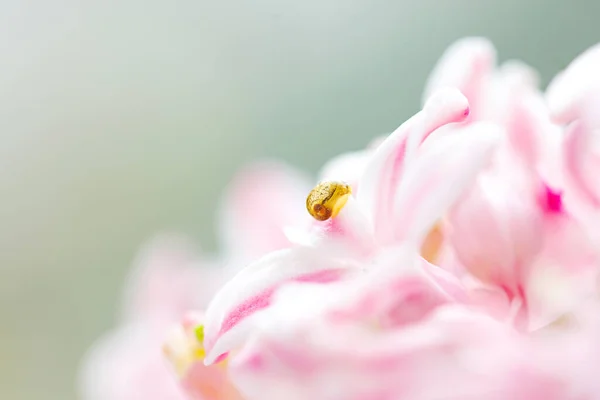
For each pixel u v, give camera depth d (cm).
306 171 29
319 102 29
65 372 30
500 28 24
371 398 12
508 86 14
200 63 32
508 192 14
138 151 32
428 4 27
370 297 13
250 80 31
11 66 33
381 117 28
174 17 32
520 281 13
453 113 13
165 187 31
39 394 30
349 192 14
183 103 32
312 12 29
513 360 12
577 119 14
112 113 32
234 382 13
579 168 14
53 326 30
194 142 31
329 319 13
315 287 13
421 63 27
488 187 14
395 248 13
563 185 14
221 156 31
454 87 14
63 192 32
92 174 32
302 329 13
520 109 14
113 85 32
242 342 13
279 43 30
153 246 21
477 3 25
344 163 15
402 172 13
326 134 29
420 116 13
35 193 32
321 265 13
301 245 13
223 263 19
